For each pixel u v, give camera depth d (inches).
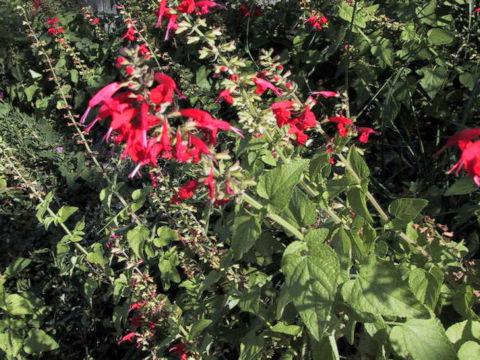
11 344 17.0
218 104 28.3
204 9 12.2
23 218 28.2
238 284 15.4
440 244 13.6
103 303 21.8
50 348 17.1
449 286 13.8
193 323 14.9
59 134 35.7
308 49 28.0
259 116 11.5
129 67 9.7
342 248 11.0
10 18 39.5
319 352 11.7
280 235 19.7
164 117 9.7
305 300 9.6
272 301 14.8
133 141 9.7
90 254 17.0
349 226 13.2
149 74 9.5
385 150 25.2
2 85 42.3
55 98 37.5
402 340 10.9
